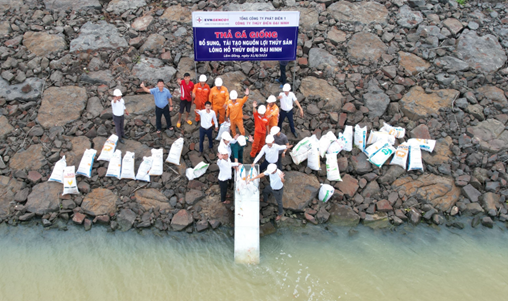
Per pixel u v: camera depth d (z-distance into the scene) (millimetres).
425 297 7262
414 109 10469
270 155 8422
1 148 9367
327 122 10359
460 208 9023
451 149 9797
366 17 12547
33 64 10672
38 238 8172
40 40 11156
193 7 12820
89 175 8930
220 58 10039
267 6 12844
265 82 11180
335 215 8898
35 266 7605
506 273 7777
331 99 10656
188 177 9133
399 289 7406
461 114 10383
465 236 8578
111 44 11430
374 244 8367
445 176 9453
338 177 9258
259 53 10016
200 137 9250
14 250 7906
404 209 9023
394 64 11461
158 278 7496
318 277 7613
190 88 9438
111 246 8102
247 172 8805
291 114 9570
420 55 11641
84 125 9805
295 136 9953
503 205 9047
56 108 10008
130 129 9914
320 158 9641
